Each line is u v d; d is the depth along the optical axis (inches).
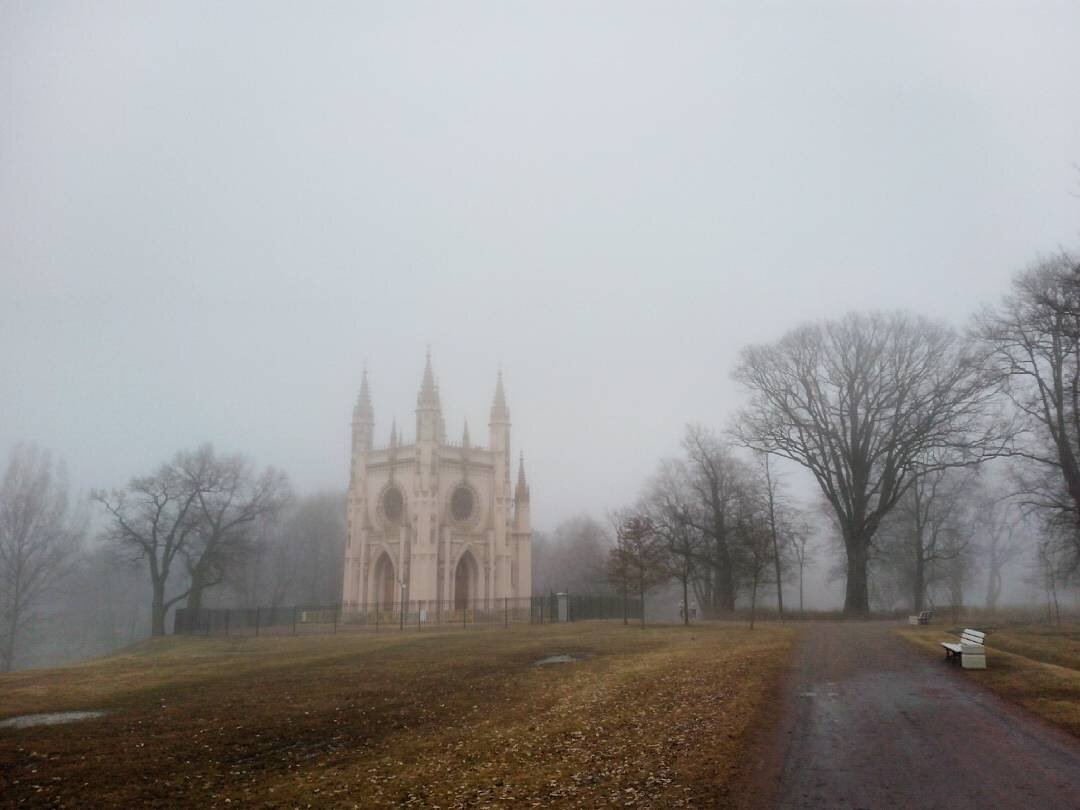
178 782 586.6
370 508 3454.7
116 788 572.4
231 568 3319.4
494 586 3385.8
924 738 629.9
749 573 2869.1
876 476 2687.0
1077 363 1679.4
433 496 3233.3
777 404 2529.5
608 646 1545.3
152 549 2942.9
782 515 3139.8
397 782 570.9
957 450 2295.8
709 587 3373.5
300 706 903.7
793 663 1107.9
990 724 671.8
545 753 636.7
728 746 614.9
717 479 2977.4
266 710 880.3
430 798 528.7
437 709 865.5
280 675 1214.9
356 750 676.1
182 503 2999.5
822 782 517.0
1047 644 1234.0
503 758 627.2
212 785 577.9
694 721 718.5
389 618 2994.6
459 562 3363.7
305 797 543.5
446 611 3102.9
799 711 751.7
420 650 1571.1
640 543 2379.4
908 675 967.6
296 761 643.5
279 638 2201.0
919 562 2792.8
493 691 984.9
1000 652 1160.8
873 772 537.3
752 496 3056.1
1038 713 706.2
